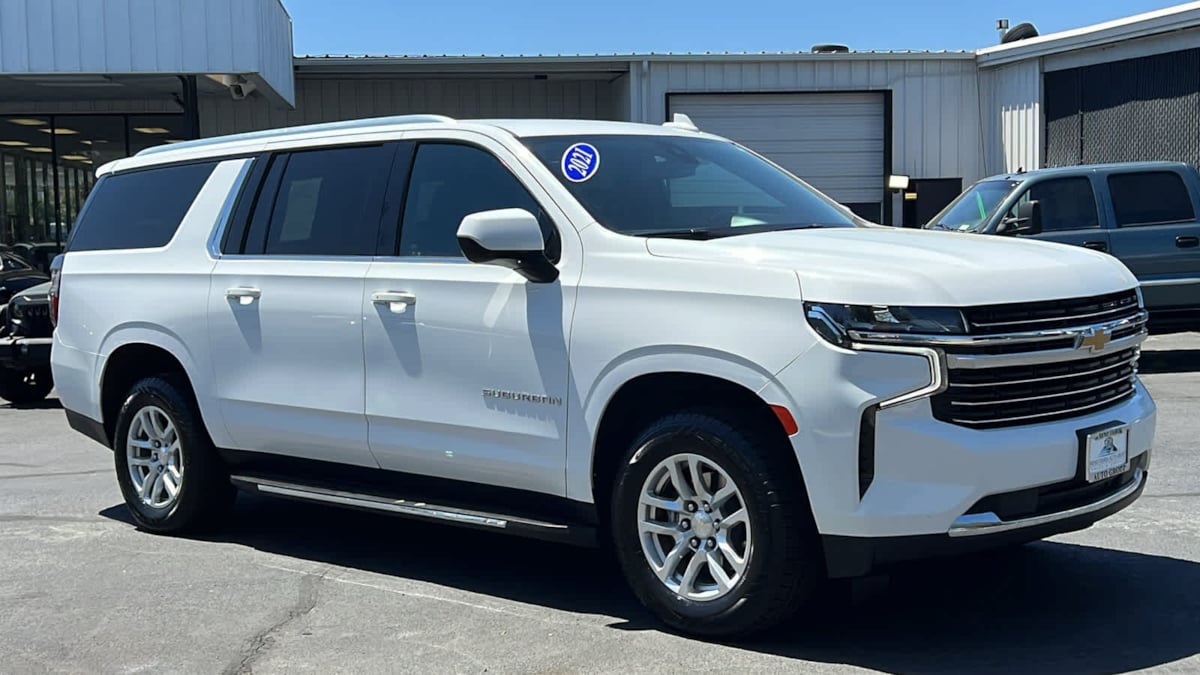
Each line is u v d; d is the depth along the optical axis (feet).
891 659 14.05
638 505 15.03
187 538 21.11
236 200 20.15
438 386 16.81
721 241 15.23
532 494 16.28
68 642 15.43
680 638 14.96
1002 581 17.01
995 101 67.31
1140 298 15.53
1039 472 13.41
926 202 68.54
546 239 16.11
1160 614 15.48
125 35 47.88
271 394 18.94
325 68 66.23
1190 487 22.44
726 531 14.44
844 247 14.75
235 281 19.52
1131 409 14.78
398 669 14.19
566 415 15.46
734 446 13.99
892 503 13.12
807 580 13.94
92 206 23.11
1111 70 58.23
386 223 17.93
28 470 27.81
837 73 68.08
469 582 17.95
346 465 18.58
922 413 13.08
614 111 73.10
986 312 13.30
